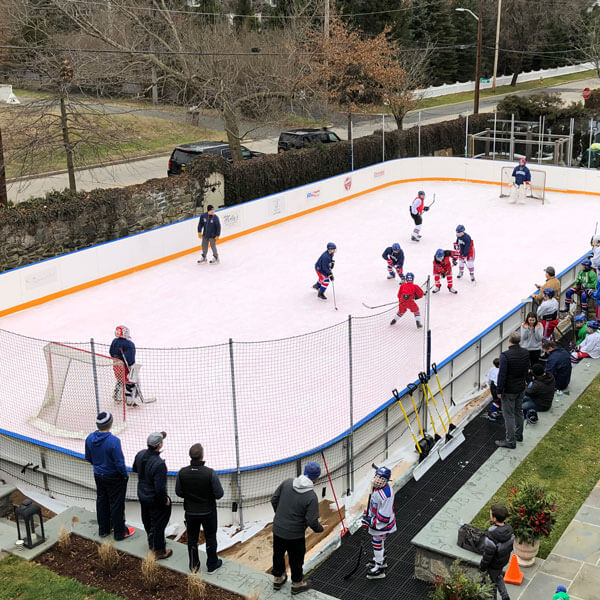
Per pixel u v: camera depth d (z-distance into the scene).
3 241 20.59
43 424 13.51
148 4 38.94
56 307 19.92
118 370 13.82
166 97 48.41
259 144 43.41
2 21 35.97
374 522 10.22
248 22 50.53
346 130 48.41
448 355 16.48
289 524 9.35
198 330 18.11
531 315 15.01
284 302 19.88
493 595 9.30
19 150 28.45
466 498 11.64
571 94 64.38
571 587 9.84
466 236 20.81
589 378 15.72
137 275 22.39
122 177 35.97
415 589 10.23
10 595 9.58
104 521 10.61
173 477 11.53
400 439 13.92
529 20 70.88
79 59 31.09
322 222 27.78
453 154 38.91
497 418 14.57
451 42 64.00
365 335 17.55
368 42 43.31
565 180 31.30
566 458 12.94
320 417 13.82
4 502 11.82
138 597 9.54
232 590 9.68
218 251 24.55
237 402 14.39
